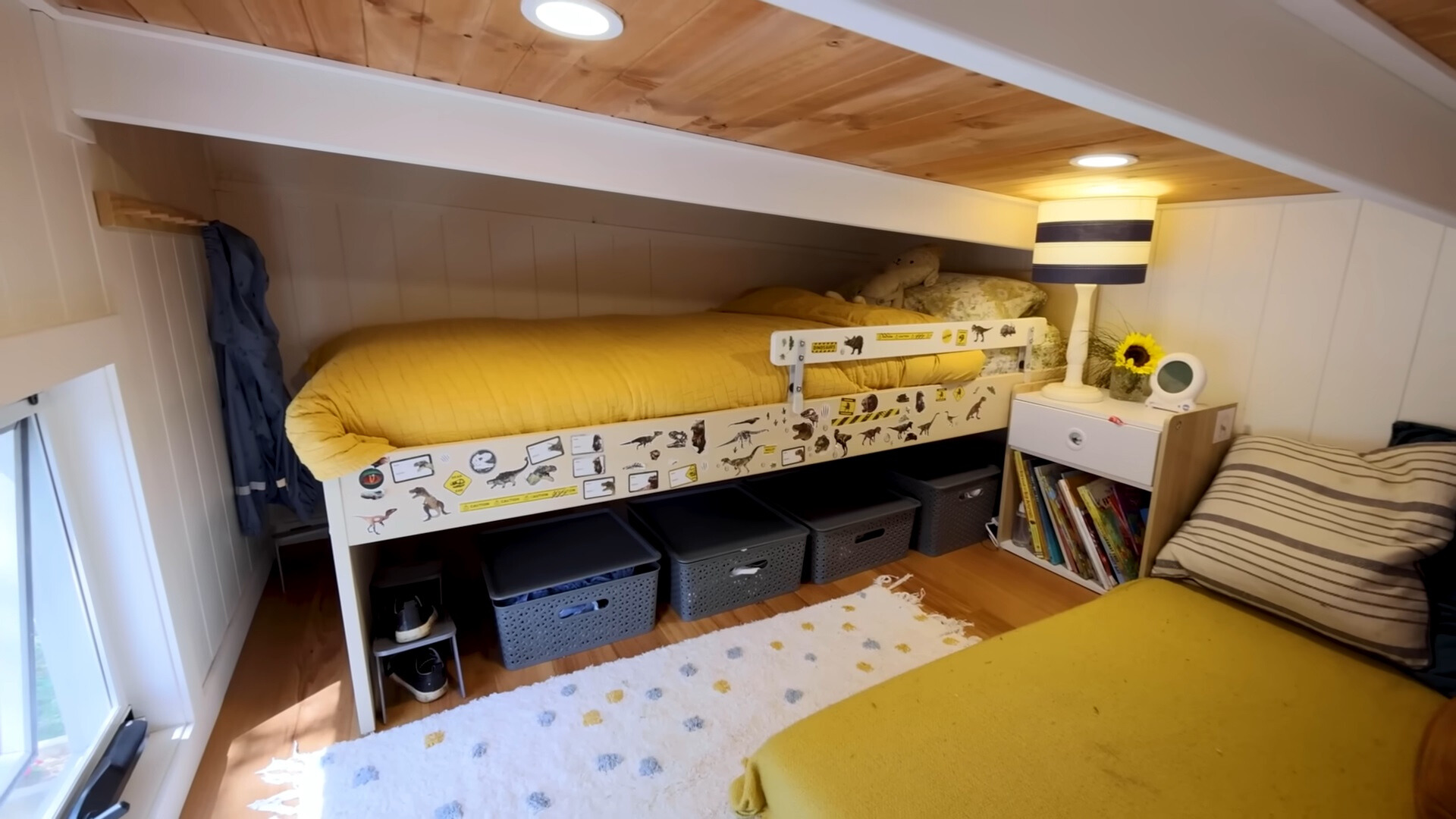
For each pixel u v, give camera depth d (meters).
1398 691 1.38
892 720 1.25
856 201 1.96
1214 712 1.30
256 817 1.33
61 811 1.14
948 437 2.36
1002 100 1.20
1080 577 2.31
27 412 1.14
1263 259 2.11
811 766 1.13
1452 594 1.49
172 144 1.75
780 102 1.30
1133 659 1.46
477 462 1.55
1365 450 1.94
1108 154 1.56
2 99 0.98
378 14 0.98
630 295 2.87
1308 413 2.05
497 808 1.36
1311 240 1.99
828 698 1.71
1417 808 1.07
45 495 1.21
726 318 2.58
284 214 2.23
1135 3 0.74
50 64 1.10
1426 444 1.66
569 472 1.67
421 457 1.49
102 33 1.14
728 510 2.39
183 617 1.46
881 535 2.41
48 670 1.20
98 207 1.25
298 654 1.84
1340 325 1.96
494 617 1.94
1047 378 2.57
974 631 2.02
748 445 1.93
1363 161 1.06
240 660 1.81
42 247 1.07
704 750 1.53
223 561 1.81
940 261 3.14
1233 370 2.22
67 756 1.22
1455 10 0.84
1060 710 1.29
